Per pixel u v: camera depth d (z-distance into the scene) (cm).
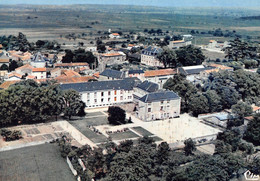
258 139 19938
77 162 16425
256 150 19388
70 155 16812
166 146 17125
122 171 14888
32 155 17600
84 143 18938
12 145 18425
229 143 19238
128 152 16212
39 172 15925
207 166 15462
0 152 17800
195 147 18975
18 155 17550
